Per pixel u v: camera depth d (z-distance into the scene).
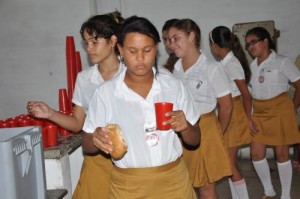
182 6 4.62
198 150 2.39
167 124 1.45
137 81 1.56
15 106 4.89
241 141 3.14
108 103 1.59
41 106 1.98
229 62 3.13
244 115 3.15
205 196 2.51
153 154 1.54
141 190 1.57
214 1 4.57
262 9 4.53
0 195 1.45
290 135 3.28
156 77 1.60
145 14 4.67
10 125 2.19
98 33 1.93
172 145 1.58
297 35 4.52
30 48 4.78
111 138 1.46
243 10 4.55
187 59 2.43
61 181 2.03
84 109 2.10
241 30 4.53
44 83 4.83
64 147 2.05
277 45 4.55
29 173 1.61
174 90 1.61
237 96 3.16
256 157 3.46
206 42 4.64
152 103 1.56
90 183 2.03
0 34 4.79
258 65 3.39
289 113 3.28
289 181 3.38
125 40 1.46
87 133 1.66
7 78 4.85
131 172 1.57
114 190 1.63
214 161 2.40
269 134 3.33
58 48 4.73
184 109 1.64
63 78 4.79
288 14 4.50
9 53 4.81
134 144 1.55
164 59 4.65
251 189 3.90
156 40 1.47
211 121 2.40
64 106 2.54
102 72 2.04
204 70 2.38
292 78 3.26
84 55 4.69
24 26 4.75
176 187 1.59
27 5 4.70
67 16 4.66
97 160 2.02
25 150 1.55
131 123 1.55
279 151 3.35
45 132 2.06
